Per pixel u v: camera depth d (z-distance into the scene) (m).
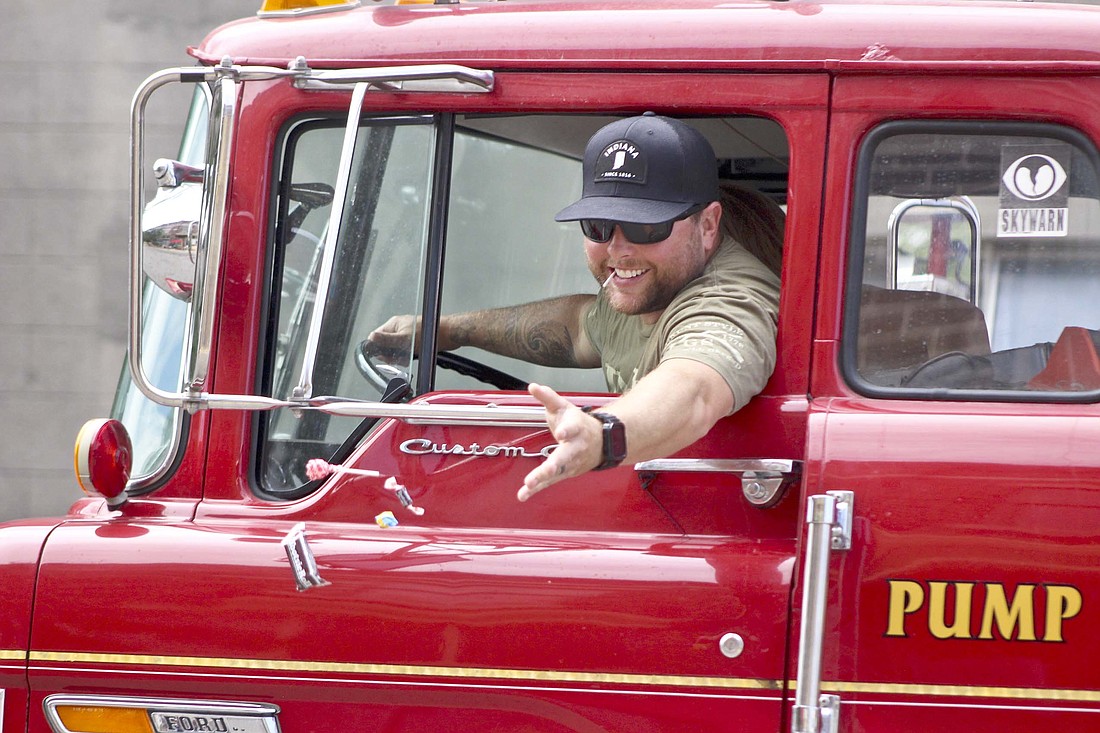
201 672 6.53
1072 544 6.00
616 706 6.30
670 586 6.29
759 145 7.51
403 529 6.74
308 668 6.46
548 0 7.21
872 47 6.60
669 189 6.54
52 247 20.81
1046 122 6.55
